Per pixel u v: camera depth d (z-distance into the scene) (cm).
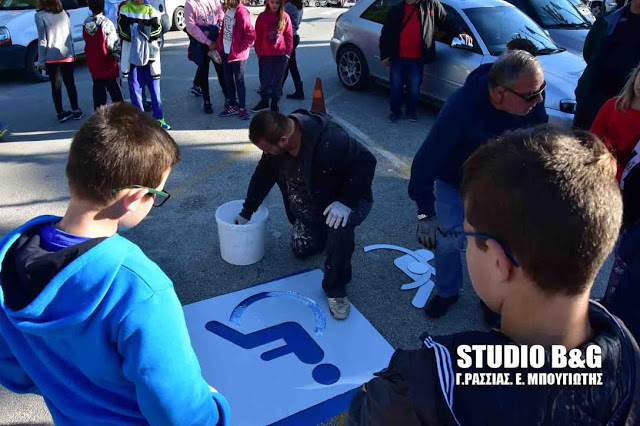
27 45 786
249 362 283
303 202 326
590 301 98
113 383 120
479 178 86
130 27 571
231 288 342
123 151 116
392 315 324
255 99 742
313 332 305
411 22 605
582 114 410
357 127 636
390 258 379
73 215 120
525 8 749
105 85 613
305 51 1041
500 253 83
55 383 125
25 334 116
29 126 633
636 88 261
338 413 256
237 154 554
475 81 256
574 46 700
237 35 616
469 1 655
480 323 318
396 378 88
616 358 85
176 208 443
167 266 365
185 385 118
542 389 81
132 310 110
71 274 108
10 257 115
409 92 638
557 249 77
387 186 486
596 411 82
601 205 78
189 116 672
